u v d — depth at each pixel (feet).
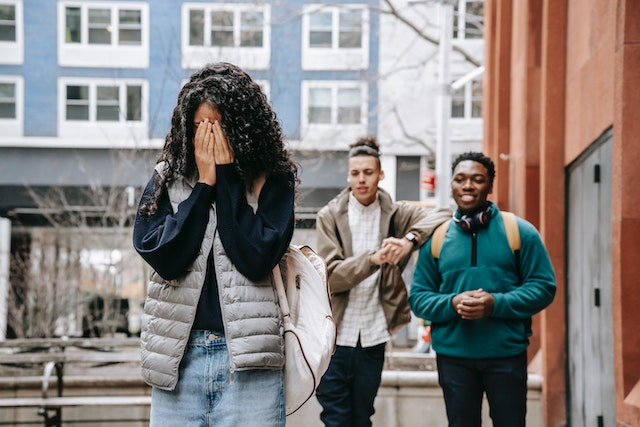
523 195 26.40
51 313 61.11
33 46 85.81
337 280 16.16
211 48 69.67
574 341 21.98
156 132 80.53
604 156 18.80
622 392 15.99
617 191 16.33
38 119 85.35
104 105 85.40
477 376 15.30
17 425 22.54
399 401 22.07
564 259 23.31
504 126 31.17
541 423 23.16
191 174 9.79
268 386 9.44
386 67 82.53
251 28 72.28
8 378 22.98
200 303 9.36
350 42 82.38
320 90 82.17
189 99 9.58
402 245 15.75
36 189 84.48
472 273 15.31
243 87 9.75
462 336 15.15
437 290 15.93
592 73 19.95
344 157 81.15
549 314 23.15
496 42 32.32
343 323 16.75
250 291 9.37
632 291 16.02
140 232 9.63
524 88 26.40
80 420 22.71
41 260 63.93
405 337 65.10
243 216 9.37
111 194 70.59
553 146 23.62
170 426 9.36
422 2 47.67
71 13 85.61
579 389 21.26
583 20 21.15
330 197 80.53
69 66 85.40
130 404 20.03
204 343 9.32
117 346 24.14
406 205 17.57
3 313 61.52
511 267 15.28
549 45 23.68
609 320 18.26
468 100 82.02
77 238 69.10
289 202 9.84
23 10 85.71
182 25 84.28
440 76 46.44
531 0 26.32
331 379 16.72
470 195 15.49
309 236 67.72
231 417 9.23
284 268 10.27
